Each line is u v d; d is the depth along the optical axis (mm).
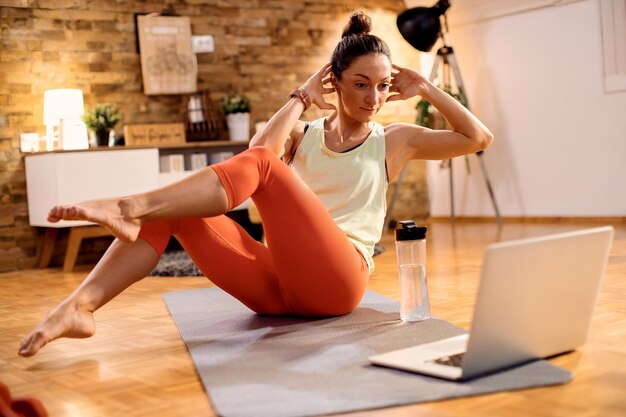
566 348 1853
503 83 6441
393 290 3105
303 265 2143
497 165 6566
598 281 1838
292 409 1482
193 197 1924
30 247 5113
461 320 2385
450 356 1766
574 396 1519
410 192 6969
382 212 2395
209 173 1949
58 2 5219
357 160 2330
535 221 6312
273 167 2049
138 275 2096
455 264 3893
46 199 4781
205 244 2225
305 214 2082
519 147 6387
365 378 1682
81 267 5008
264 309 2449
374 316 2385
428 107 6254
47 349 2285
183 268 4074
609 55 5734
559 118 6094
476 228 6035
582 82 5922
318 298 2252
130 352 2170
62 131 4891
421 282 2285
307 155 2355
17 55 5086
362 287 2305
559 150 6117
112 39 5410
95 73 5352
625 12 5637
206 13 5781
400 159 2420
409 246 2283
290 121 2273
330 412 1464
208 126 5629
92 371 1966
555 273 1708
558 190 6156
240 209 5621
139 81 5508
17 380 1920
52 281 4332
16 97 5082
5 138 5043
